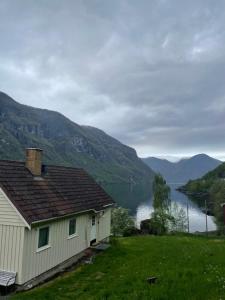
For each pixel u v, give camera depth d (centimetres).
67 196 2025
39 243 1578
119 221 4028
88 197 2358
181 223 5303
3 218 1468
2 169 1628
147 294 1066
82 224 2127
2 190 1481
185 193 18388
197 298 991
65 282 1426
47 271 1638
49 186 1928
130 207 10969
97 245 2327
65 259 1842
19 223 1442
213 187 9931
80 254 2072
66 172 2455
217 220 6538
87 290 1272
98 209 2322
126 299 1040
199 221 7612
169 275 1287
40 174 1958
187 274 1300
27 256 1456
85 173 2869
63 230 1828
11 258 1435
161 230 4672
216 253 1772
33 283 1501
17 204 1455
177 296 1027
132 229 4047
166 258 1716
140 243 2523
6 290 1368
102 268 1656
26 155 1931
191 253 1814
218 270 1333
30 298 1220
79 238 2066
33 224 1477
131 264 1656
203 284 1123
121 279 1336
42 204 1655
